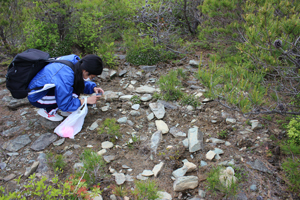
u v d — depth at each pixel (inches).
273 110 101.5
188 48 217.9
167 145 111.0
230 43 206.4
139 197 80.4
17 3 189.6
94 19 211.9
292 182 85.2
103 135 115.8
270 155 99.0
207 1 199.0
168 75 158.4
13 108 139.8
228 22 202.5
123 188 88.4
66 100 109.3
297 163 84.0
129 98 147.3
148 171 97.3
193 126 122.1
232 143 109.3
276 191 85.2
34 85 106.8
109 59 185.0
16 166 100.1
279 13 142.6
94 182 90.6
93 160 89.9
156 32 207.8
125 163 102.0
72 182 78.3
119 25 253.6
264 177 90.7
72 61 114.7
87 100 118.9
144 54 193.3
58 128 116.2
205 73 105.9
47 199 72.6
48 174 95.7
